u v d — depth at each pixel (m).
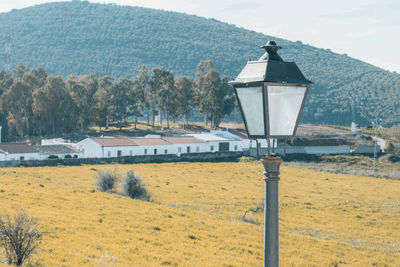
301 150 123.81
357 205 63.69
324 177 92.19
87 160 101.12
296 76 7.61
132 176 55.19
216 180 83.94
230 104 175.12
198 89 179.62
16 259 21.31
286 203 62.69
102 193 52.06
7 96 150.25
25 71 191.38
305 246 38.12
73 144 119.19
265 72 7.38
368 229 50.56
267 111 7.43
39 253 24.53
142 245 31.55
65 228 32.66
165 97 175.00
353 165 115.38
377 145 127.94
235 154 120.38
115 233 33.78
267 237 7.61
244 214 51.75
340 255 36.72
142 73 179.00
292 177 90.25
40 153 105.88
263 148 120.31
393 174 101.31
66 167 93.50
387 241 45.59
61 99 151.25
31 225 23.50
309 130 164.00
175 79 181.50
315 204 63.50
